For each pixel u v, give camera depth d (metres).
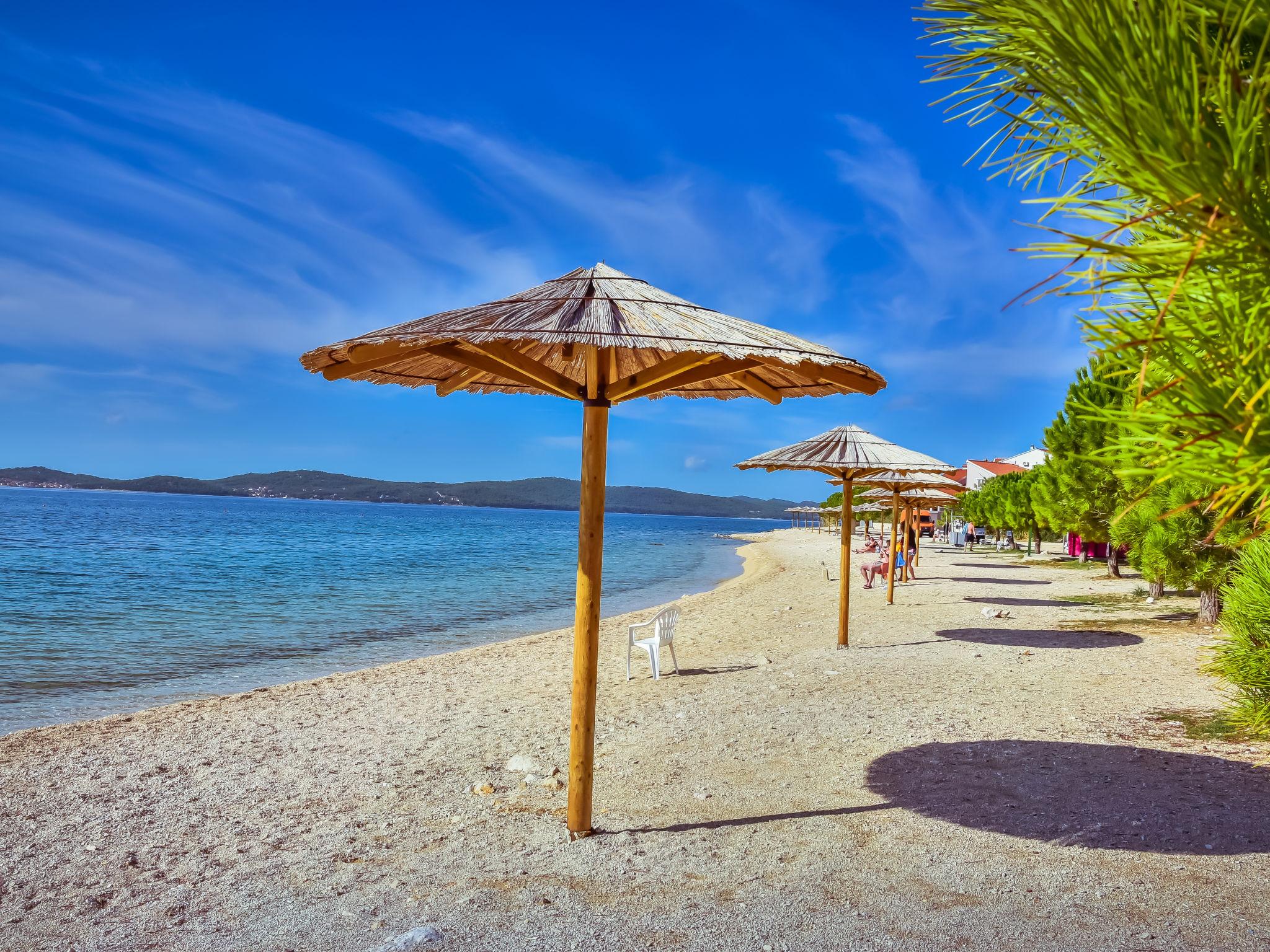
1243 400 1.55
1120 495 12.21
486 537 79.19
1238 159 1.47
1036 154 2.03
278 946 3.37
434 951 3.20
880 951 3.09
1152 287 1.75
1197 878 3.68
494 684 10.27
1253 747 5.82
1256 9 1.55
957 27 1.97
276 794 5.84
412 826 4.94
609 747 6.60
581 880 3.90
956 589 19.59
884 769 5.61
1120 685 8.27
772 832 4.46
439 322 4.00
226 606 21.62
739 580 32.03
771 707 7.75
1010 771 5.42
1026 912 3.39
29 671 12.67
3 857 4.67
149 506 182.62
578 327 3.80
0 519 86.38
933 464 10.64
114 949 3.44
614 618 18.89
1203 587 11.59
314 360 4.39
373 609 21.67
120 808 5.61
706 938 3.25
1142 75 1.52
